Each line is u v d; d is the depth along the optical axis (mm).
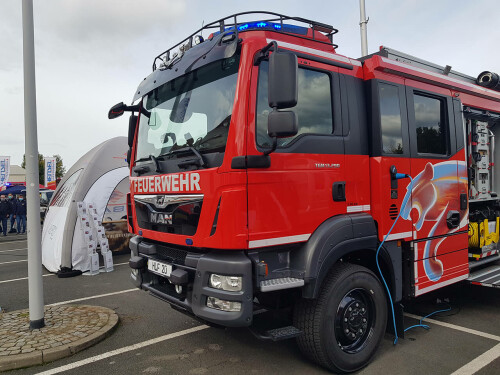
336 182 3547
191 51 3762
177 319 5051
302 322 3365
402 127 4145
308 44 3676
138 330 4664
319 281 3230
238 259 2977
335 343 3400
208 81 3463
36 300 4441
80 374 3580
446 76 4895
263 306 3613
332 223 3404
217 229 3014
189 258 3254
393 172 3902
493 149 5934
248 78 3072
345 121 3719
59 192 9906
